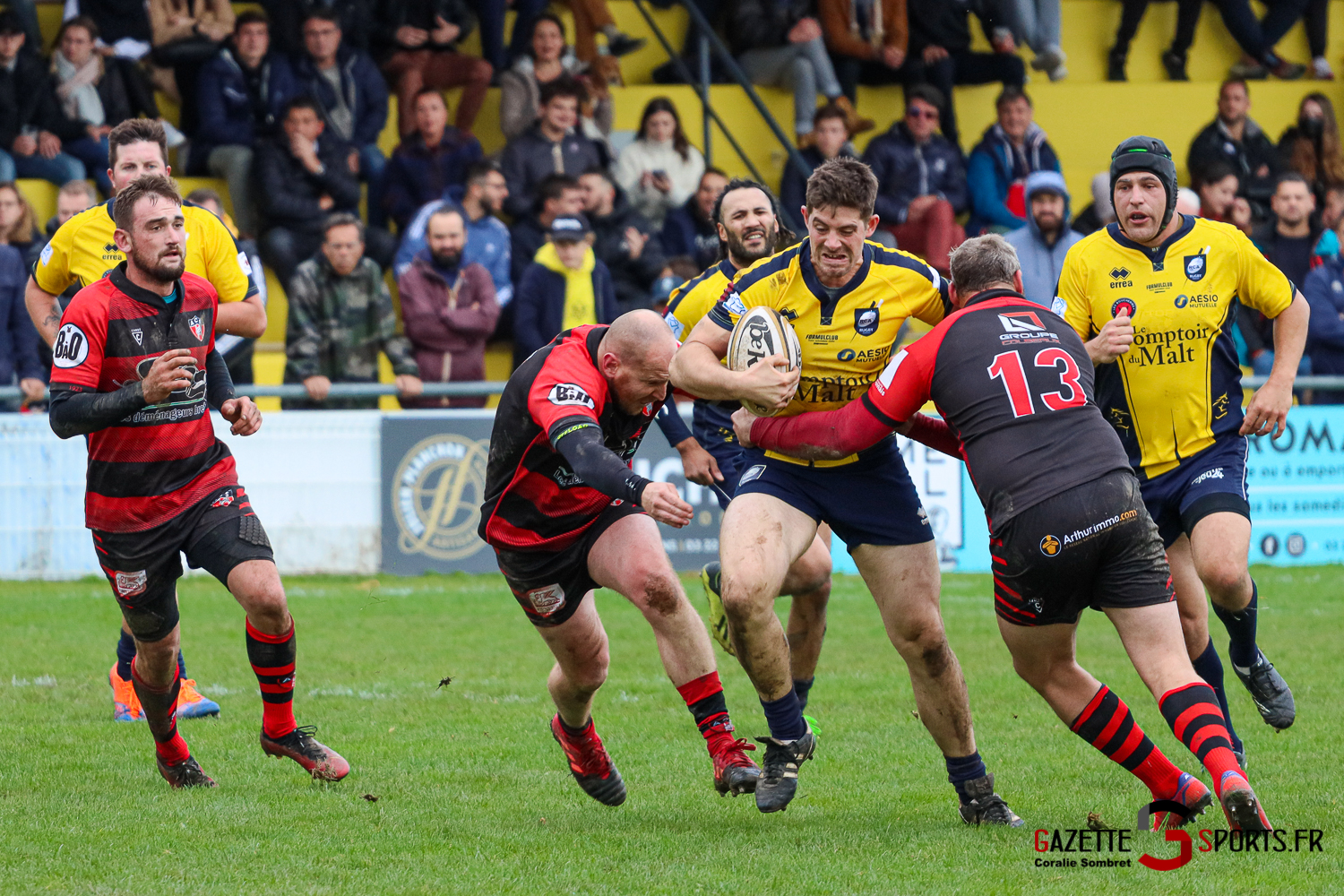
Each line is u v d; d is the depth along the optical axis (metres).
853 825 17.17
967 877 14.71
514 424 16.44
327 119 47.91
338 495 40.88
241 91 48.50
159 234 17.95
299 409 42.38
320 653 29.94
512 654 29.92
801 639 22.47
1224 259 20.17
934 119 52.06
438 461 41.22
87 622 33.28
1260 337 47.31
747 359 16.97
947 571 42.75
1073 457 15.77
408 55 51.09
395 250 47.03
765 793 16.45
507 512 16.92
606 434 16.67
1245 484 20.08
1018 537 15.75
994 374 16.22
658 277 47.28
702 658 16.59
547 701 25.30
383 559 41.00
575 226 43.28
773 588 16.53
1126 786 19.06
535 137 48.12
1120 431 20.45
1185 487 20.05
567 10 56.25
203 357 18.73
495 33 52.78
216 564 18.44
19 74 46.88
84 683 26.58
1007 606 16.25
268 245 46.19
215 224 22.16
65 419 17.42
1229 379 20.30
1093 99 61.00
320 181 46.59
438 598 37.31
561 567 17.12
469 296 43.62
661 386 16.22
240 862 15.31
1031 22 57.88
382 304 42.41
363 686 26.59
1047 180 44.91
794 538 17.34
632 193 49.81
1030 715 23.89
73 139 47.41
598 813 17.83
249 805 17.97
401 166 47.97
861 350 17.81
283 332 48.53
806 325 17.80
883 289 17.77
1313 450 44.41
